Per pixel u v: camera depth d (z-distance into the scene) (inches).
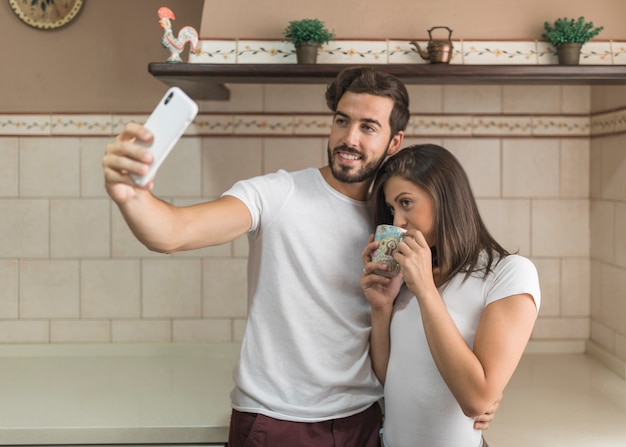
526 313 54.0
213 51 80.3
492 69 77.4
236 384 64.1
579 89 98.3
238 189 60.5
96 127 97.7
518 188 98.8
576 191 99.2
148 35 97.0
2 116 97.6
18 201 98.0
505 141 98.2
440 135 97.9
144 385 85.9
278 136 97.3
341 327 61.9
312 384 61.3
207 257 98.7
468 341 56.2
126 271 98.7
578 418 73.9
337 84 60.7
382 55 80.7
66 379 88.3
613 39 82.0
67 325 99.0
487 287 56.6
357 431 63.3
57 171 97.9
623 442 67.1
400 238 57.8
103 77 97.3
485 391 51.5
